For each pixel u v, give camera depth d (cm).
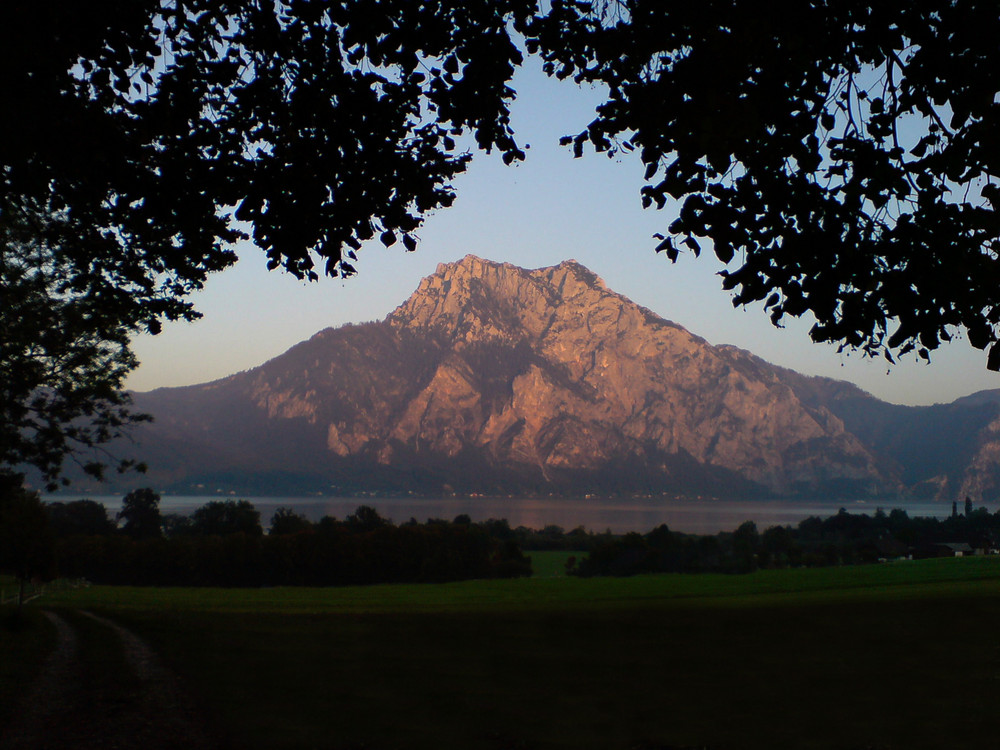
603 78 966
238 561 10475
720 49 793
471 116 1070
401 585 7219
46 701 1886
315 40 1075
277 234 1141
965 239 804
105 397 2517
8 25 981
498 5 1001
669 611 3562
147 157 1176
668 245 871
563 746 1666
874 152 829
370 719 1834
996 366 820
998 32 783
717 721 1864
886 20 813
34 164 1215
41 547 4278
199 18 1156
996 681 2211
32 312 2252
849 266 829
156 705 1877
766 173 834
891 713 1914
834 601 3725
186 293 1702
